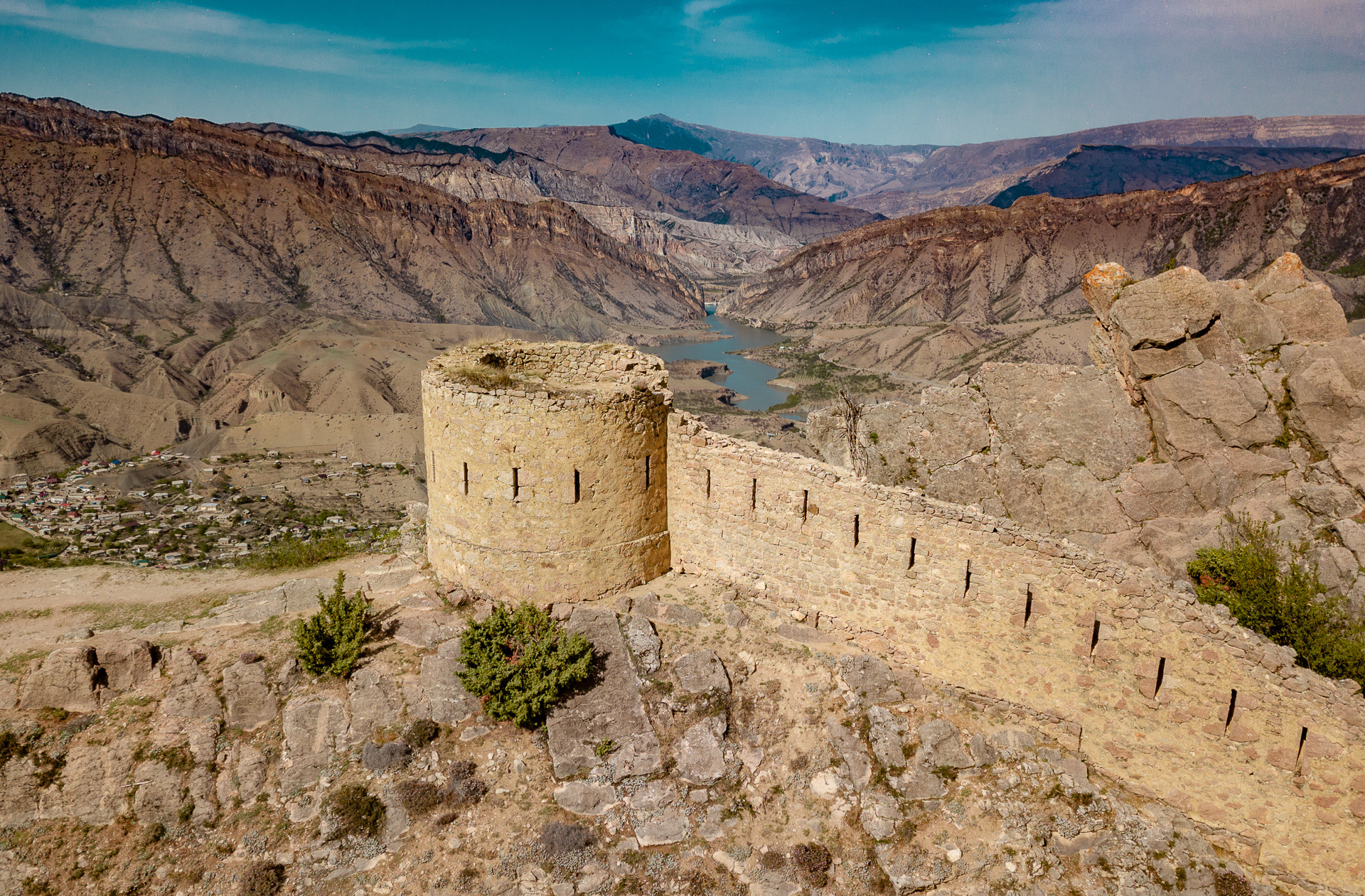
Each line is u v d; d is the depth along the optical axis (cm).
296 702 2350
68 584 3303
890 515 2506
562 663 2342
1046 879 2111
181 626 2766
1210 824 2192
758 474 2688
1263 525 3244
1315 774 2072
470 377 2772
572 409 2533
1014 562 2369
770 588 2739
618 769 2228
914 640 2534
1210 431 3528
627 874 2081
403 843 2125
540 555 2627
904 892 2083
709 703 2370
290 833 2144
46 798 2162
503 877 2061
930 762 2281
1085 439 3719
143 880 2062
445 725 2338
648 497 2770
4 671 2447
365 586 2884
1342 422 3375
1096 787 2267
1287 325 3716
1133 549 3441
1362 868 2044
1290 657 2098
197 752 2256
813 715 2366
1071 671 2334
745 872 2100
